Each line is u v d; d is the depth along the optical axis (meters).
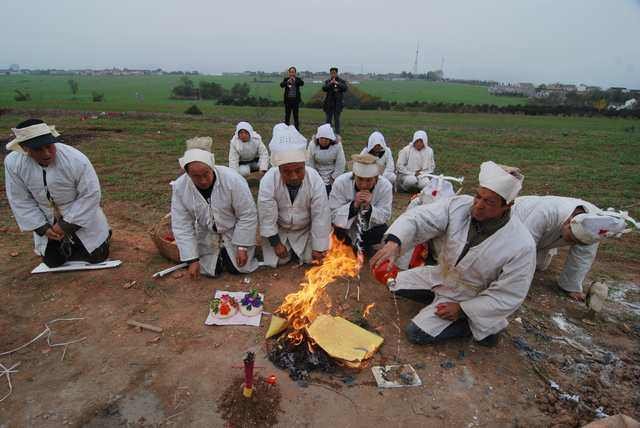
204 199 5.14
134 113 24.56
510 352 4.30
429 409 3.52
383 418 3.41
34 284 5.20
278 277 5.60
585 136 20.89
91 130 17.47
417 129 21.53
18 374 3.78
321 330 4.16
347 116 28.25
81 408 3.43
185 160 4.72
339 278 5.63
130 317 4.61
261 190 5.40
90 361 3.95
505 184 3.53
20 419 3.32
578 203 4.86
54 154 4.99
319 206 5.53
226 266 5.60
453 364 4.05
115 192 9.08
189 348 4.13
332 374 3.86
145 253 6.10
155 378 3.74
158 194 9.02
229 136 17.48
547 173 12.37
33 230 5.20
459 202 4.19
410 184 10.05
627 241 7.38
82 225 5.36
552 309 5.12
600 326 4.82
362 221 5.88
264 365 3.92
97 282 5.26
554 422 3.45
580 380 3.95
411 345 4.32
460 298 4.37
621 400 3.72
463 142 17.92
